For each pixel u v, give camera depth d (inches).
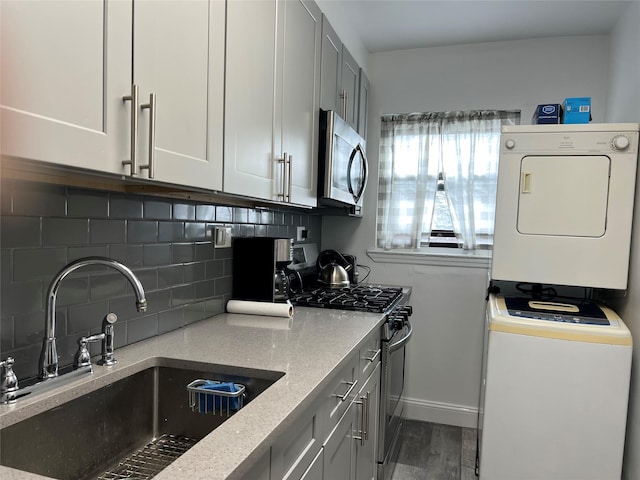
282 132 63.5
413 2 94.7
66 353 43.6
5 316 37.6
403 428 115.7
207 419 46.2
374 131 124.2
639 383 69.4
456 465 97.0
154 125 35.9
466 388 117.6
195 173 43.2
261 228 87.4
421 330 120.6
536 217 80.0
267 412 35.7
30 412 34.6
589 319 73.9
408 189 121.2
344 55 95.1
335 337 59.6
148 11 36.4
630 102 87.4
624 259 75.7
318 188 81.0
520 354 73.3
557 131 78.7
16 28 25.8
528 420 73.2
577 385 71.0
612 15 96.8
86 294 46.0
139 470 41.9
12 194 37.8
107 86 32.5
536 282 80.4
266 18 57.5
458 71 117.3
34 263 39.9
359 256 125.8
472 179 115.5
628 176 75.3
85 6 30.5
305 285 106.4
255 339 57.6
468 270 116.3
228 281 75.1
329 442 50.2
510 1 93.1
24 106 26.5
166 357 48.9
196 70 43.0
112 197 49.0
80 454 39.3
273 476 35.5
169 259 59.7
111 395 42.8
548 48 110.9
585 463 71.1
